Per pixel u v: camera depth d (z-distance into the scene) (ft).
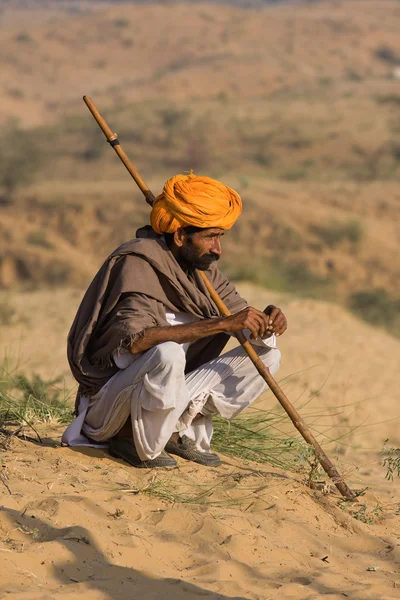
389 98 511.40
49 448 31.27
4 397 40.22
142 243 29.45
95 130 471.21
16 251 275.39
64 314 87.40
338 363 72.28
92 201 300.40
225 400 31.53
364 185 335.26
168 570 23.24
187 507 27.27
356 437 57.31
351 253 265.75
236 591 22.17
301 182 349.00
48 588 21.09
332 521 29.07
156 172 423.64
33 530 23.66
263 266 128.88
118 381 29.14
